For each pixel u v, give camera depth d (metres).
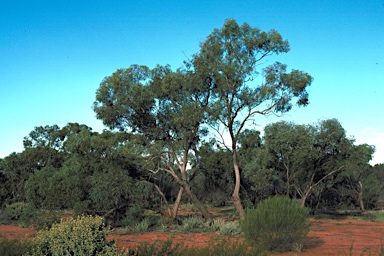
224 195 48.50
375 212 37.97
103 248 6.98
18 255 6.65
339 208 45.66
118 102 24.52
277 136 33.75
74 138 26.77
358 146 34.25
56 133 53.72
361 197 43.78
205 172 43.69
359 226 26.06
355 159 33.81
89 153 26.09
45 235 6.91
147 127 26.39
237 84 23.50
